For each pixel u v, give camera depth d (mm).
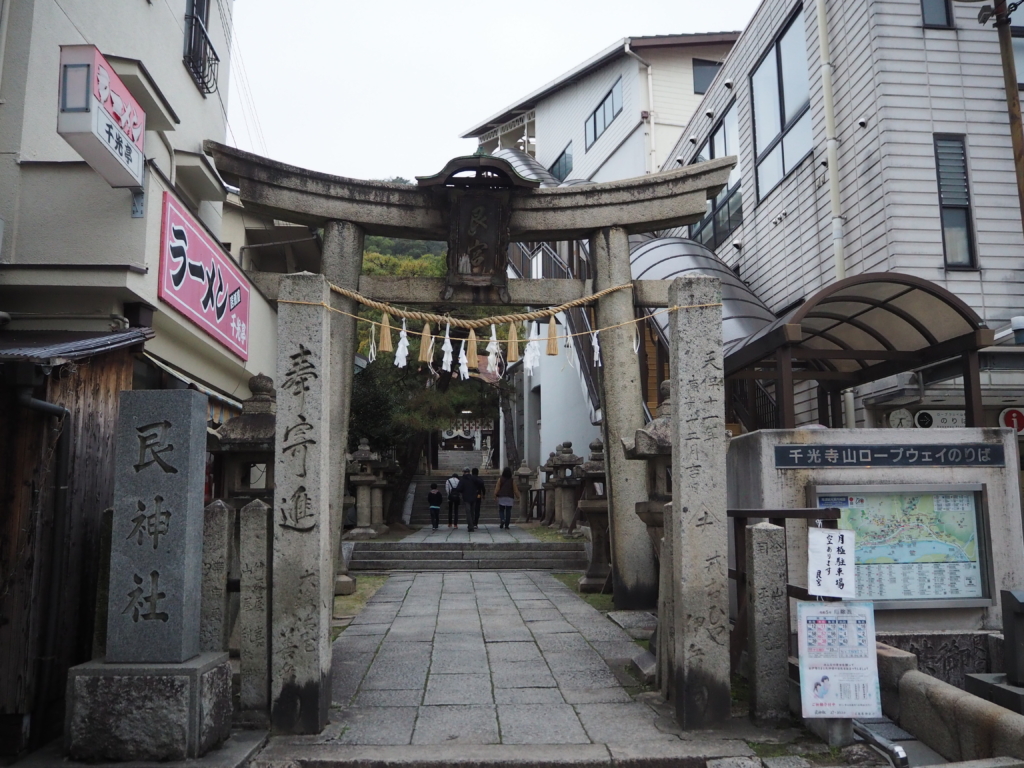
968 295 11109
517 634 8148
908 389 10719
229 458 6996
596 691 6051
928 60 11625
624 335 9734
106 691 4477
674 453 5523
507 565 14023
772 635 5277
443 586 11750
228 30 13117
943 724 4898
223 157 9008
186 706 4469
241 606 5223
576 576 12953
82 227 7234
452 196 9328
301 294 5359
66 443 5020
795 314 7891
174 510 4738
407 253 41312
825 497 6348
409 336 19906
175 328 8555
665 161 21859
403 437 20594
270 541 5324
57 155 7953
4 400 4820
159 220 7672
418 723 5285
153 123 8625
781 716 5211
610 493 9805
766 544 5379
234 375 11305
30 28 7574
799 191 13773
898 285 7992
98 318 7188
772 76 15031
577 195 9883
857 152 12070
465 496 19219
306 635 5137
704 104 18688
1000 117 11602
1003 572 6418
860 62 12023
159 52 10148
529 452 30188
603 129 25141
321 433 5266
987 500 6465
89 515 5445
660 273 14781
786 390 7965
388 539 16641
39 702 4707
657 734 5043
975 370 8062
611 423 9734
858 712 4754
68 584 5098
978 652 6219
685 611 5219
